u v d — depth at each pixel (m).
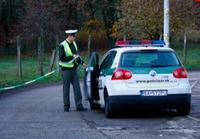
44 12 38.50
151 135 12.22
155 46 15.98
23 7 50.00
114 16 63.66
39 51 32.59
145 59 15.15
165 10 21.08
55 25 41.09
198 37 62.41
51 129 13.30
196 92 22.75
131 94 14.80
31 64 44.00
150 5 40.50
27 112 16.89
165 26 21.12
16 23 56.00
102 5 64.62
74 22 62.53
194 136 12.05
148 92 14.84
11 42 55.12
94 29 64.44
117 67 15.02
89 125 13.98
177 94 14.95
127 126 13.73
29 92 24.62
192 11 44.31
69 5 60.66
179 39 60.75
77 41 61.53
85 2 61.44
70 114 16.42
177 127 13.45
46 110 17.45
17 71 34.28
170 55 15.34
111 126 13.77
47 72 33.56
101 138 11.89
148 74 14.88
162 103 14.91
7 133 12.71
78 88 17.30
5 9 59.25
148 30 40.84
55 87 27.36
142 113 16.53
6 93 24.17
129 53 15.25
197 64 43.31
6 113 16.66
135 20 41.06
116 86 14.87
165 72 14.98
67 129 13.29
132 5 41.38
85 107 18.58
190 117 15.34
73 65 17.16
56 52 33.59
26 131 13.01
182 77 15.08
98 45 61.75
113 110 15.06
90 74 17.05
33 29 40.53
